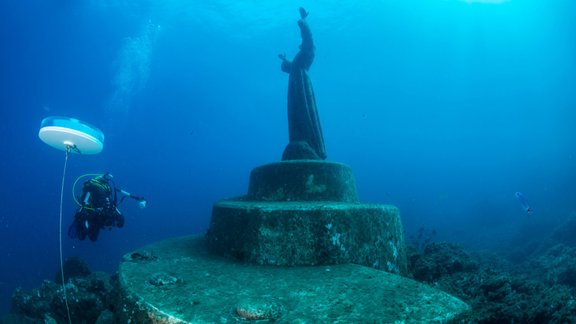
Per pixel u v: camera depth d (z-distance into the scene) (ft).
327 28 131.44
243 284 12.87
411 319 9.54
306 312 10.25
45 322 17.98
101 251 87.30
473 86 203.00
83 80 192.24
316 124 25.90
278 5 113.19
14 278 60.80
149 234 121.60
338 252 15.35
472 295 15.88
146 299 11.27
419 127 281.74
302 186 20.88
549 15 129.39
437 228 99.81
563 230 50.26
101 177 18.45
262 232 15.83
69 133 14.82
